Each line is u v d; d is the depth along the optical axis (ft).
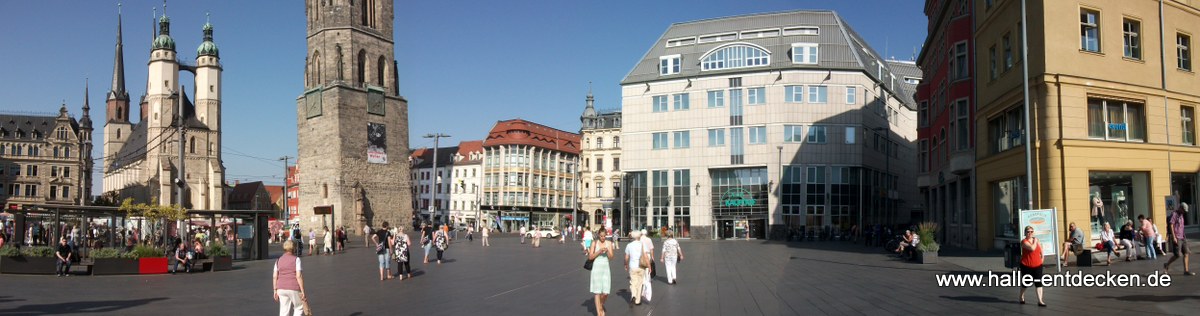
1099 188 88.48
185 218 113.91
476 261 112.88
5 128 442.91
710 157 238.68
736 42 240.12
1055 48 87.92
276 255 138.21
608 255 48.60
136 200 447.42
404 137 322.96
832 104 233.35
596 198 405.59
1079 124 87.66
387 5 321.52
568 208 423.64
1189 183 95.09
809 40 238.68
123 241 114.11
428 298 61.98
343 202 291.58
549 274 86.69
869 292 61.52
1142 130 92.27
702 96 241.55
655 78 247.50
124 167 482.28
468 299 61.11
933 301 53.62
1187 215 93.81
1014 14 95.86
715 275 83.30
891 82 280.10
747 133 235.20
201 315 51.55
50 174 450.71
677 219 241.14
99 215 105.60
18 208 98.27
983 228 109.70
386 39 319.27
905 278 73.26
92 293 67.00
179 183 126.72
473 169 450.30
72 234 116.16
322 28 305.94
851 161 231.71
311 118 306.76
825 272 84.58
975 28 112.16
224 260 98.43
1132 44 93.15
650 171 246.27
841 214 229.45
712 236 236.84
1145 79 92.48
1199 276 61.62
